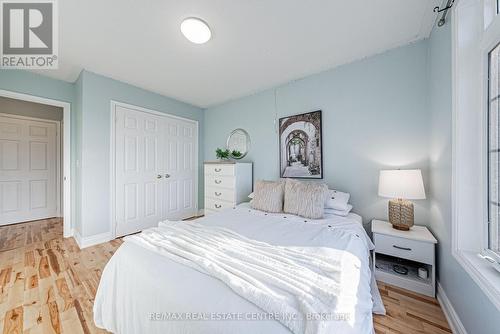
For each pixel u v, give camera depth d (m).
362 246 1.34
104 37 1.86
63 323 1.30
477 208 1.18
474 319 1.04
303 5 1.50
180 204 3.61
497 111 1.07
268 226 1.64
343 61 2.24
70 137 2.78
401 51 1.97
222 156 3.24
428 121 1.82
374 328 1.27
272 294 0.72
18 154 3.41
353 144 2.23
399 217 1.73
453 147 1.25
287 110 2.78
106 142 2.67
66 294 1.58
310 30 1.77
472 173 1.19
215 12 1.57
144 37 1.86
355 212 2.21
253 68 2.41
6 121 3.29
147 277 0.94
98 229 2.60
